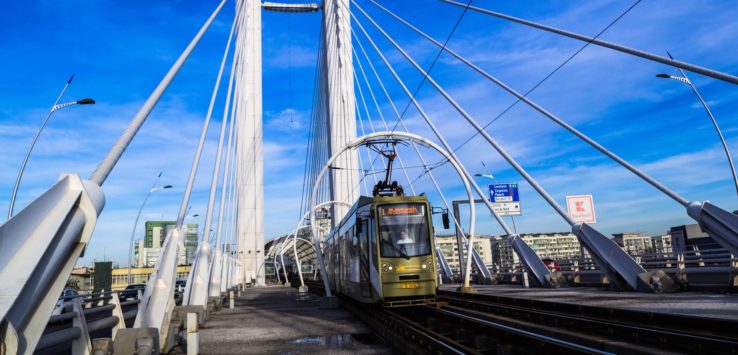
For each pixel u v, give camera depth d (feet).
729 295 49.96
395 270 46.83
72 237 13.43
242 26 108.27
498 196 115.24
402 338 29.43
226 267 91.81
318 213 183.21
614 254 63.16
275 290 138.41
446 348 23.70
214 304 62.39
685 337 24.62
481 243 451.53
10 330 10.75
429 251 48.26
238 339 37.19
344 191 163.12
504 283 99.40
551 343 23.63
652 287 58.08
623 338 28.50
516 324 35.47
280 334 39.24
